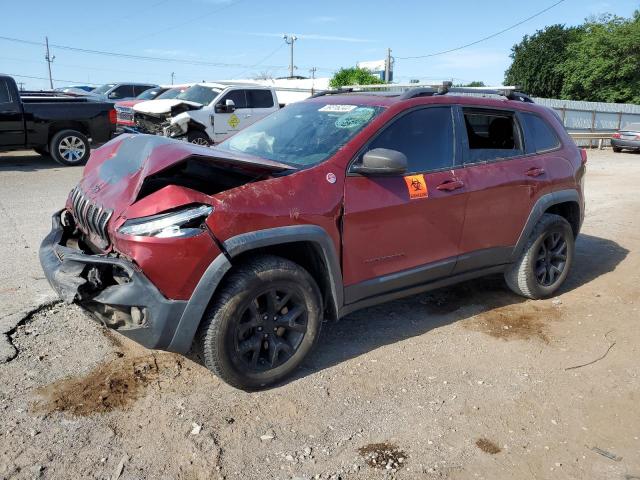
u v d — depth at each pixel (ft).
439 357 13.32
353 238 12.17
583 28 145.48
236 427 10.28
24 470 8.91
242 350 11.03
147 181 11.37
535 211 15.90
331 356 13.14
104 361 12.17
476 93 16.10
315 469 9.34
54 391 10.98
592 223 28.02
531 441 10.35
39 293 15.34
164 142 11.89
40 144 40.50
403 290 13.65
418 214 13.14
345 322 15.06
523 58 155.22
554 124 17.26
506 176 15.01
